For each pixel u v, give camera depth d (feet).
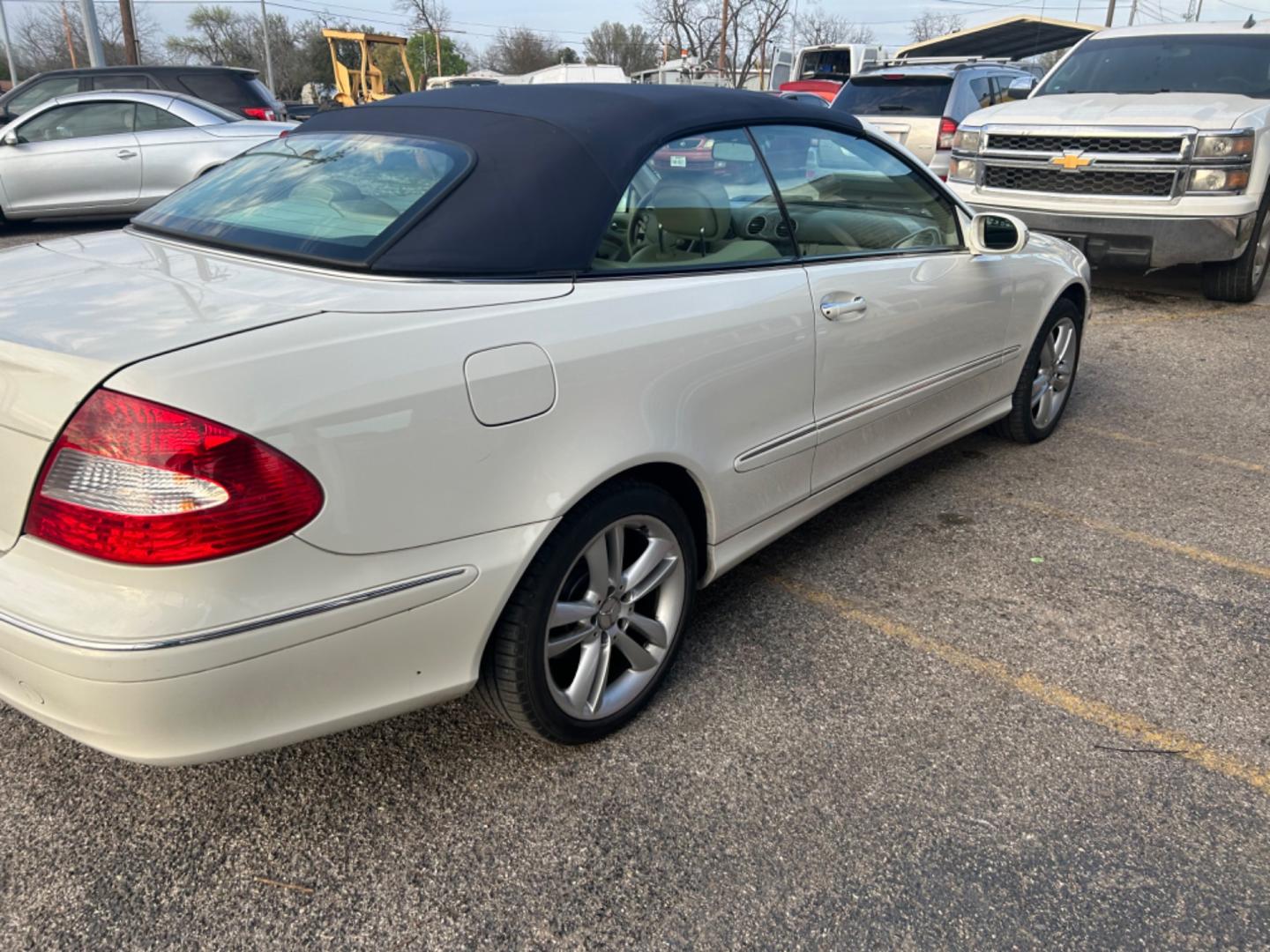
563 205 7.67
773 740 8.32
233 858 7.01
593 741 8.24
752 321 8.79
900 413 11.48
